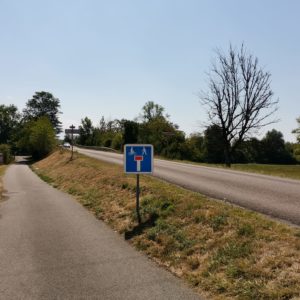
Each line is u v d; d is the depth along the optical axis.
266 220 8.23
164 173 21.30
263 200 11.91
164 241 8.13
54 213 13.17
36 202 16.25
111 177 18.88
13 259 7.74
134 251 8.09
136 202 11.51
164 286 6.01
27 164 75.69
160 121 83.31
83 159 37.50
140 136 81.62
